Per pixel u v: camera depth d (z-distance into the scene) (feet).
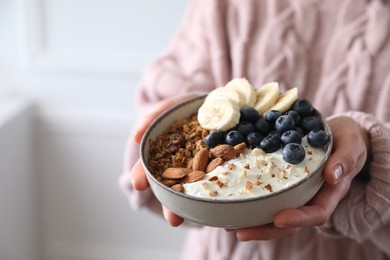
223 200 1.28
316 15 2.23
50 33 3.57
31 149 3.83
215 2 2.31
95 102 3.72
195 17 2.44
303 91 2.23
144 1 3.40
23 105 3.65
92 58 3.59
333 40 2.21
